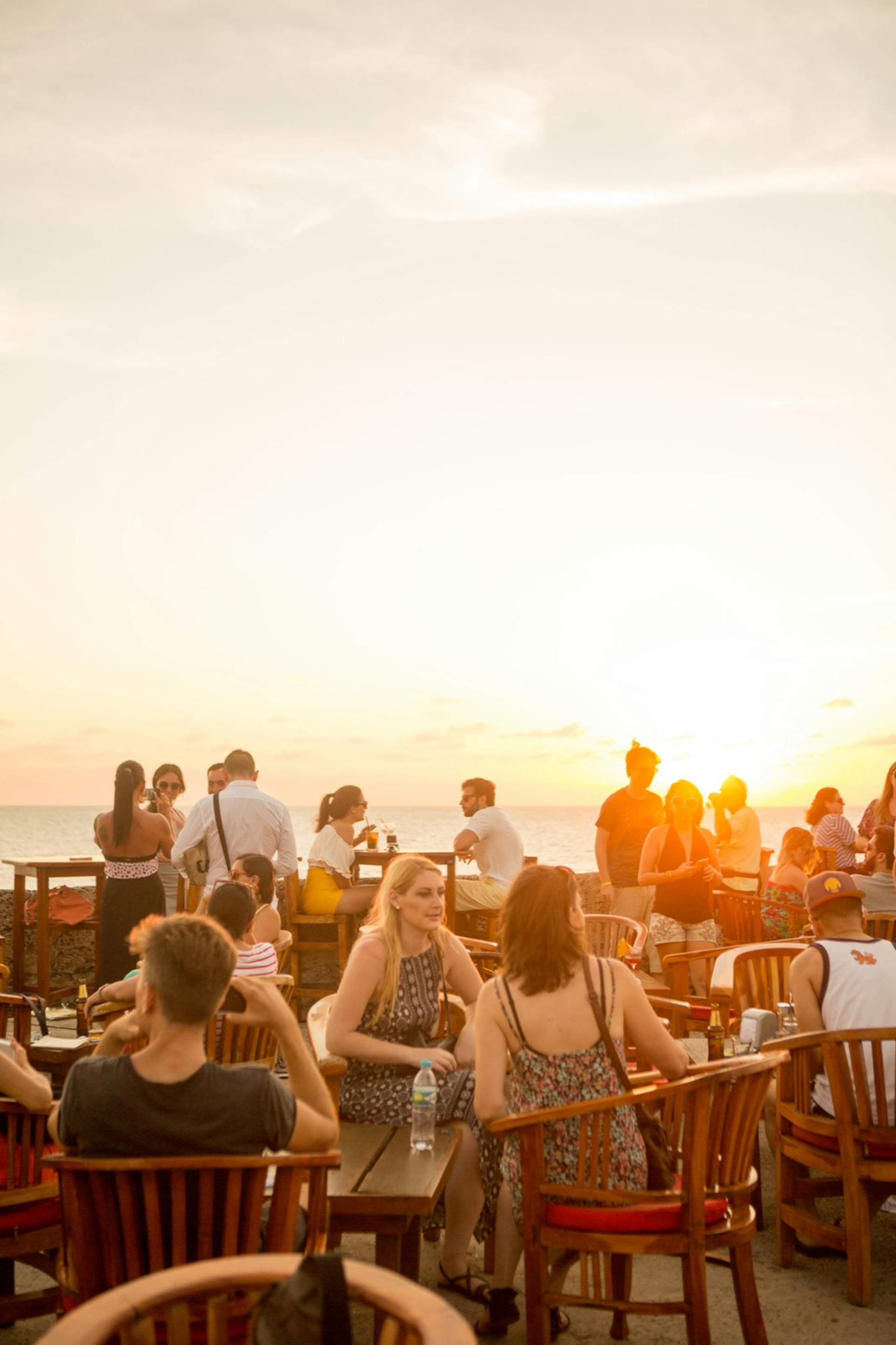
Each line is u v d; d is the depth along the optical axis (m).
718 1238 3.03
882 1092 3.68
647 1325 3.55
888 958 4.05
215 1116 2.46
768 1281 3.86
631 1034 3.42
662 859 8.15
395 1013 3.89
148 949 2.51
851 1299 3.66
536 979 3.29
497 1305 3.41
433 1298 1.45
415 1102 3.48
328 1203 2.94
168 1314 1.62
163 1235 2.41
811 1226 3.83
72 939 8.78
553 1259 3.40
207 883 6.96
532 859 8.95
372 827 8.95
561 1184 3.11
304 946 8.03
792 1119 3.96
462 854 8.42
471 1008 4.14
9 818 109.06
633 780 8.45
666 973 7.55
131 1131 2.45
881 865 7.06
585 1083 3.25
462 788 8.75
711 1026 4.59
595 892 10.18
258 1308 1.48
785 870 8.05
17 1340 3.42
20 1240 3.04
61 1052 4.48
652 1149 3.28
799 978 4.07
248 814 6.92
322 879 8.06
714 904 8.98
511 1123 3.03
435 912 3.93
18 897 8.50
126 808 7.49
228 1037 4.30
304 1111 2.56
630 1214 3.00
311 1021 4.44
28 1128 3.10
